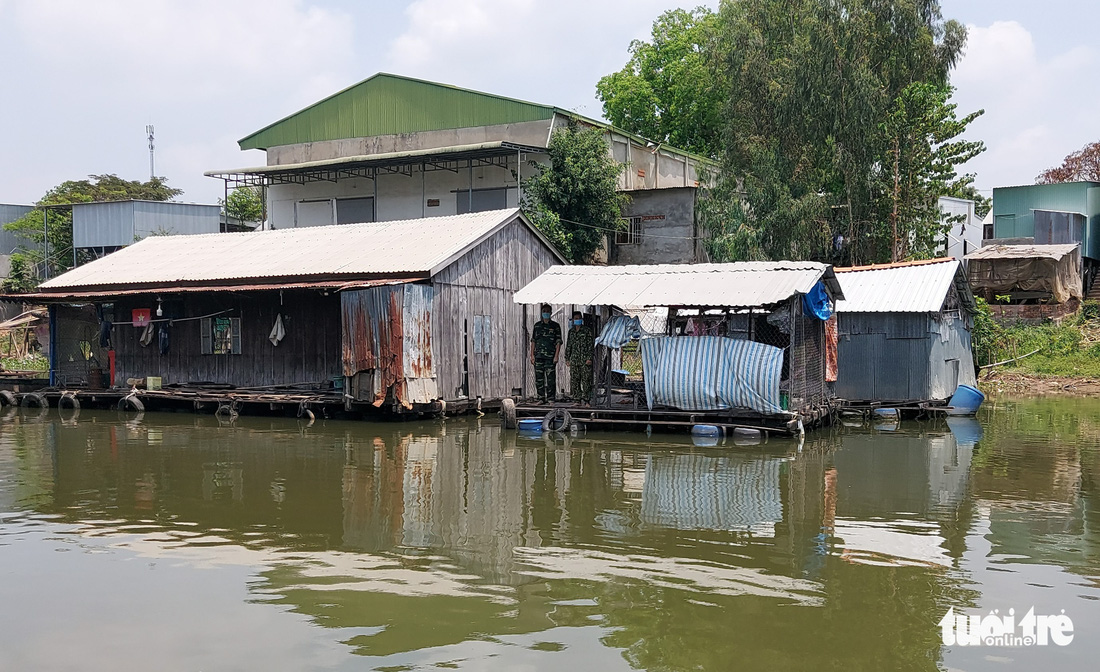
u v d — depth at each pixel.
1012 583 6.89
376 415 18.41
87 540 8.22
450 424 17.25
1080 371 25.72
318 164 30.11
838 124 28.16
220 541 8.16
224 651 5.65
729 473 11.52
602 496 10.03
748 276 15.81
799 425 14.55
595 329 17.03
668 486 10.63
